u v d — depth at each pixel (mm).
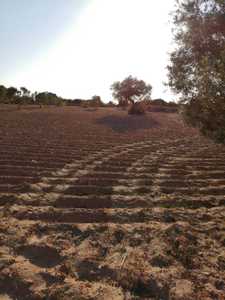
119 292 7035
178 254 8703
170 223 10867
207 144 29000
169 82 10266
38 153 21250
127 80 54562
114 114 51375
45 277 7562
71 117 46594
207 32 9383
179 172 17844
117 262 8242
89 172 17156
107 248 9102
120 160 20641
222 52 8367
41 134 29875
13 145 23562
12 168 17141
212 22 9289
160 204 12781
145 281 7379
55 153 21594
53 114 49188
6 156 19766
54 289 6984
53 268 7988
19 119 40938
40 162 18750
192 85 9797
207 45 9508
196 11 9500
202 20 9398
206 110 9289
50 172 16734
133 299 6789
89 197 12883
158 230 10062
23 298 6898
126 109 60125
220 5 9180
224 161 21234
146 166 19172
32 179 15203
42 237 9711
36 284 7309
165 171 18016
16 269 7789
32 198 12758
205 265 8180
